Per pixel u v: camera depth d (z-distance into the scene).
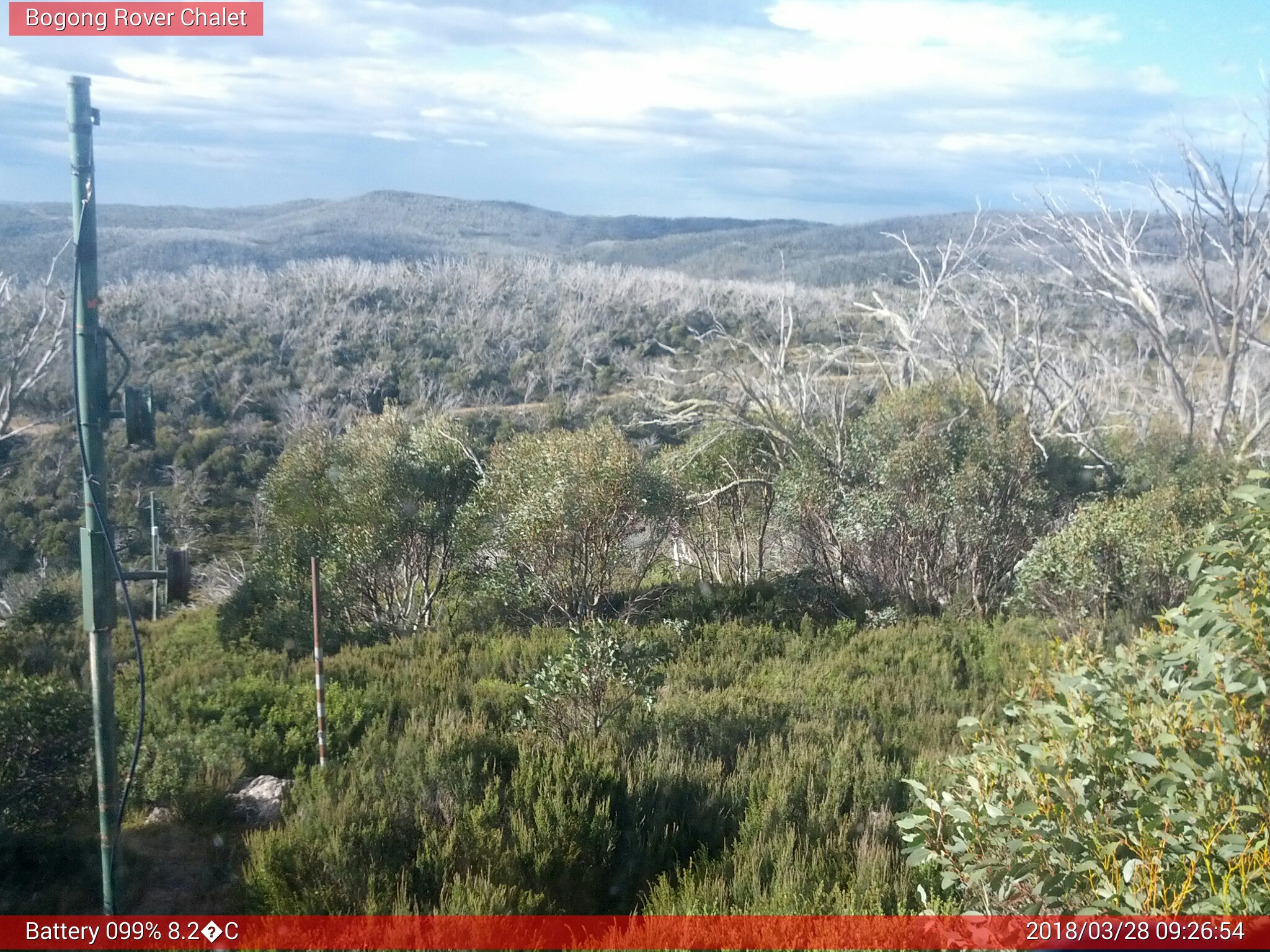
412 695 8.89
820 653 11.64
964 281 24.95
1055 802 3.85
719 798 6.29
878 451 14.88
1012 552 13.61
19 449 28.42
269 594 14.88
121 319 41.28
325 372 40.56
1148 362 23.47
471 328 47.41
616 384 41.50
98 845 5.69
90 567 4.63
